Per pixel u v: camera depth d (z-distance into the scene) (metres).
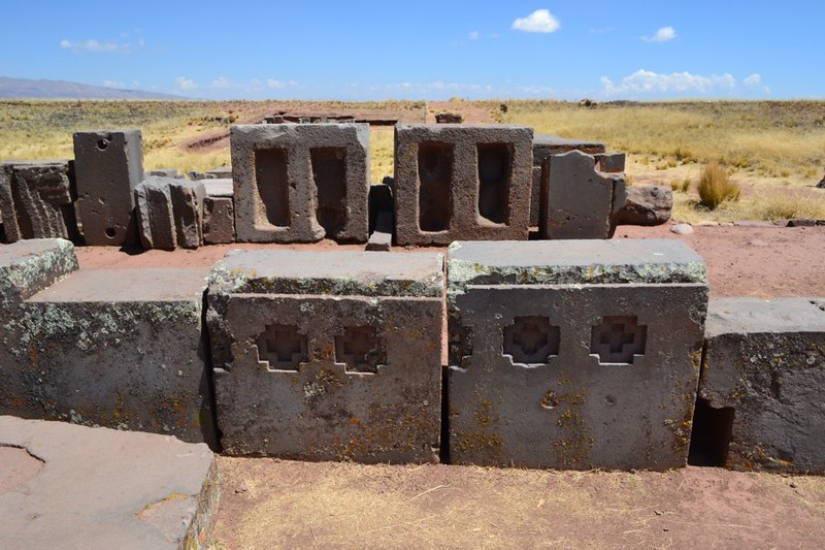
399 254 4.04
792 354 3.63
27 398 3.94
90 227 8.67
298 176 8.38
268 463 3.89
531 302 3.54
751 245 8.87
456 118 31.97
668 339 3.57
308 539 3.28
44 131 37.44
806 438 3.75
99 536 2.61
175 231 8.34
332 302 3.60
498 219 8.51
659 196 9.95
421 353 3.65
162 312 3.72
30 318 3.80
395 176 8.34
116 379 3.86
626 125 33.06
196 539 2.84
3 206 8.52
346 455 3.88
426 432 3.79
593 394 3.69
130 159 8.55
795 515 3.49
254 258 3.97
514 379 3.68
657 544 3.27
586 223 8.42
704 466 3.88
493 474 3.79
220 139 31.75
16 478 3.00
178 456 3.18
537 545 3.25
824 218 10.85
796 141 23.83
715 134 27.77
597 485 3.71
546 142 9.79
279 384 3.78
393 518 3.43
